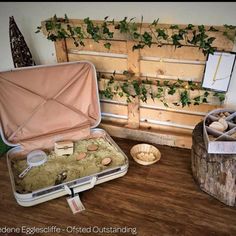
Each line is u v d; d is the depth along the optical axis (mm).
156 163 1952
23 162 1823
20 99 1779
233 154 1511
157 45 1793
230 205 1612
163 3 1697
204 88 1833
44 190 1552
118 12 1823
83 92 1950
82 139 2018
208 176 1615
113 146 1946
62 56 2064
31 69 1770
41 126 1906
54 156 1866
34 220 1557
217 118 1676
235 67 1719
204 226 1507
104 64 2025
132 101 2074
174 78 1918
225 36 1599
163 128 2145
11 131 1830
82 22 1900
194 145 1664
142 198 1683
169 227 1506
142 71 1961
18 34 1957
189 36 1673
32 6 1993
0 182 1827
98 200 1672
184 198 1677
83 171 1745
